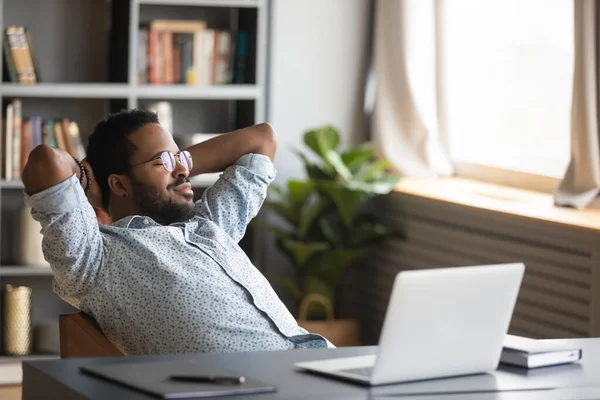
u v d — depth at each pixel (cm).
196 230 270
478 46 528
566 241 395
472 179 534
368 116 555
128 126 274
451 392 174
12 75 488
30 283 524
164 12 534
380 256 534
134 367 182
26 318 498
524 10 496
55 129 496
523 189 498
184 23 514
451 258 468
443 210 471
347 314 557
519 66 502
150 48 508
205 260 257
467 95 538
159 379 172
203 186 538
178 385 169
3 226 518
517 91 504
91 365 186
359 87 551
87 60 528
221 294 254
